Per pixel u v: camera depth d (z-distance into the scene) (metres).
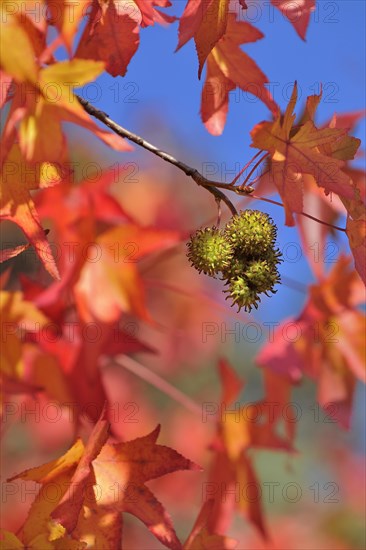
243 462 1.72
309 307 1.73
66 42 1.43
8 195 1.46
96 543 1.48
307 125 1.48
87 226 1.68
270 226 1.54
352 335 1.72
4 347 1.61
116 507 1.49
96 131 1.43
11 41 1.41
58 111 1.43
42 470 1.47
